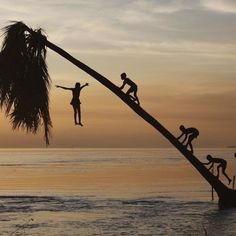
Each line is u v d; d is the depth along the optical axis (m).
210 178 27.56
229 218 26.81
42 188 54.56
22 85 20.02
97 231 23.78
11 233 23.41
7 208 32.75
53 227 24.98
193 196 42.44
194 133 25.92
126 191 49.41
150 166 135.25
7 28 21.02
